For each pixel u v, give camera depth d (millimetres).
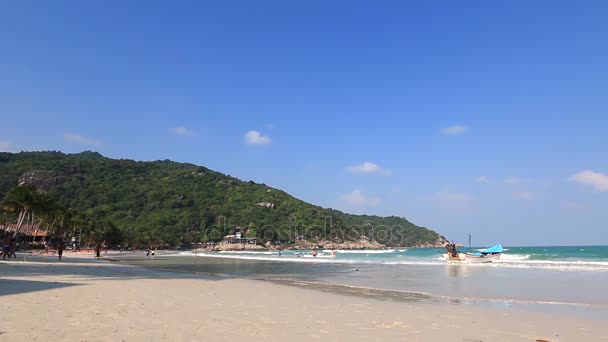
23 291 15836
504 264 47188
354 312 13477
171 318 11070
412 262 55438
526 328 11406
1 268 29438
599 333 10859
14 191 80312
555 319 12938
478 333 10547
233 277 30219
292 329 10273
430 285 24656
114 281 22297
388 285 24641
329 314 12898
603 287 23109
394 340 9461
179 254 118125
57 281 20875
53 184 195125
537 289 22250
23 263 37531
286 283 26016
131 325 9922
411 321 11984
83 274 27156
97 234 128875
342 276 32250
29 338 8266
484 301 17453
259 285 23094
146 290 17984
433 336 10023
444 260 62500
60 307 12180
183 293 17453
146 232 171125
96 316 10906
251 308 13688
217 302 14883
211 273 35906
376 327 10898
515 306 15961
